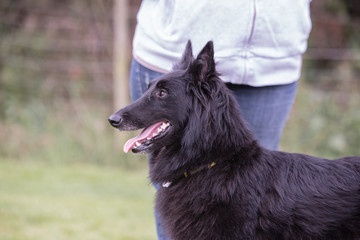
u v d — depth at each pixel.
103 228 6.49
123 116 4.03
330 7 13.41
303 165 3.94
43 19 12.57
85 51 12.21
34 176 9.09
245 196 3.74
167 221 4.05
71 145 10.12
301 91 10.34
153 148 4.05
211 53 3.84
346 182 3.83
